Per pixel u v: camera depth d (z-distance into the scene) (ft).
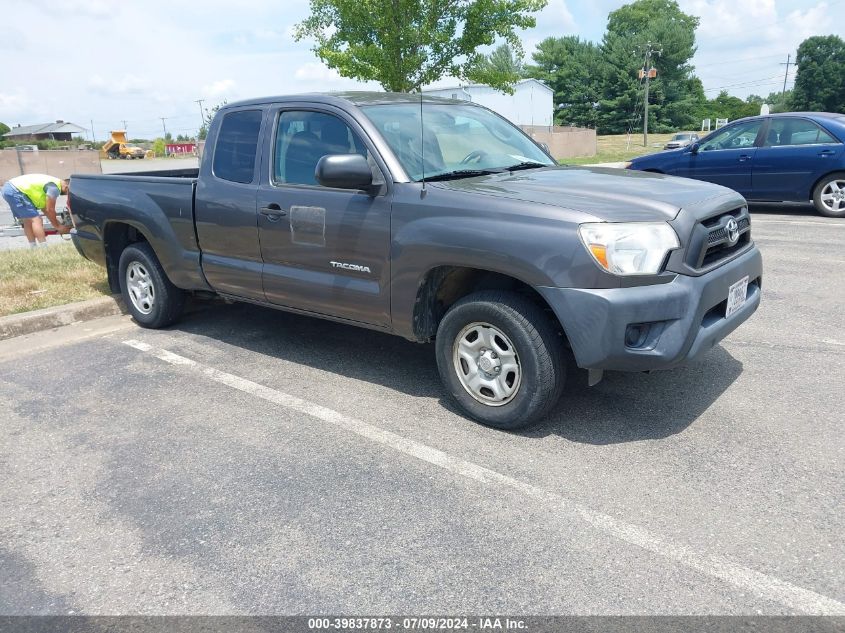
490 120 16.34
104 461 11.60
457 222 11.72
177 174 21.84
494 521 9.47
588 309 10.55
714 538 8.89
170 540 9.33
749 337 16.70
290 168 14.65
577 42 261.44
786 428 11.85
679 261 10.75
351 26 46.70
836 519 9.18
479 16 45.83
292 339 17.93
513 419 11.83
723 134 36.86
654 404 13.01
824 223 32.37
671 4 293.43
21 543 9.40
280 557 8.88
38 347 17.81
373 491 10.36
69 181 20.43
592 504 9.77
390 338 17.78
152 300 18.88
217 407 13.67
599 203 11.10
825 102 267.18
